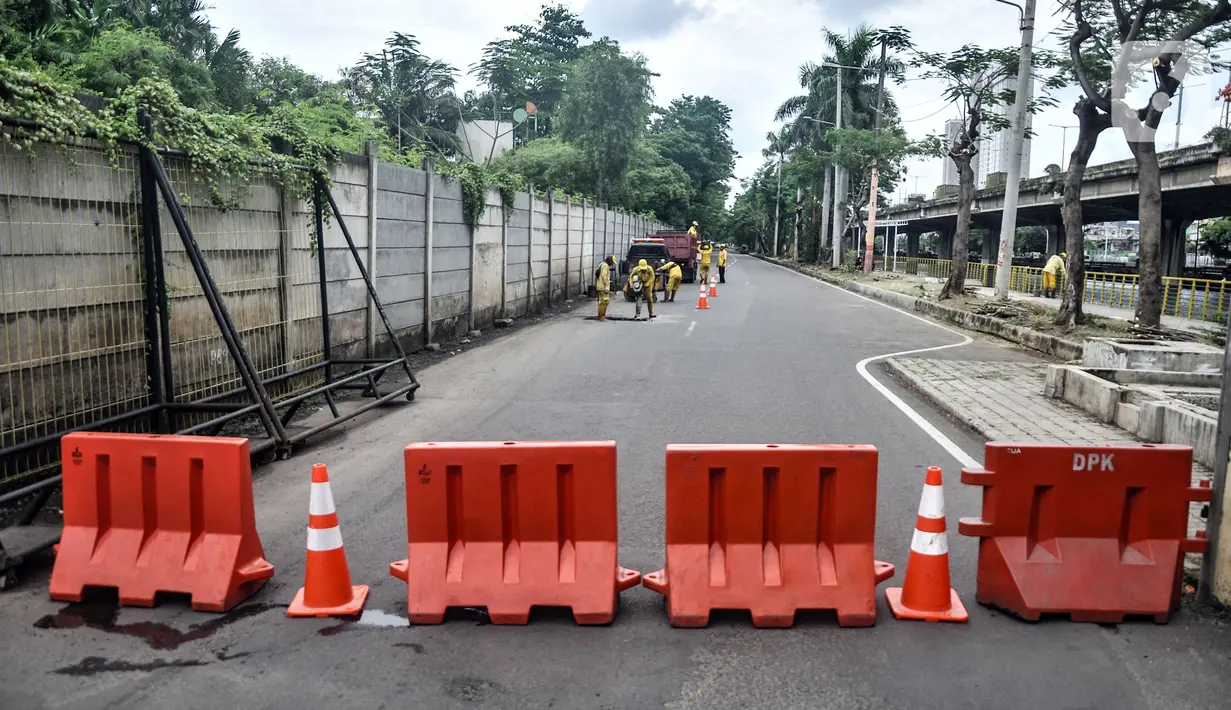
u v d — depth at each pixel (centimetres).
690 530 473
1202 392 965
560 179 4256
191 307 835
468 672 411
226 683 398
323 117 1678
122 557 488
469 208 1711
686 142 8062
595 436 886
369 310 1272
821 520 477
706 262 3105
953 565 557
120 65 2070
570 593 467
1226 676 412
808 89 5809
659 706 381
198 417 840
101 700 381
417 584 468
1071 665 422
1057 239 5141
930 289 3400
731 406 1051
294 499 670
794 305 2714
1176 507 482
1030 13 2266
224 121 883
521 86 6556
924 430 934
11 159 625
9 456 628
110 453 493
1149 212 1595
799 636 454
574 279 2914
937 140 4172
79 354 696
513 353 1512
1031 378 1277
